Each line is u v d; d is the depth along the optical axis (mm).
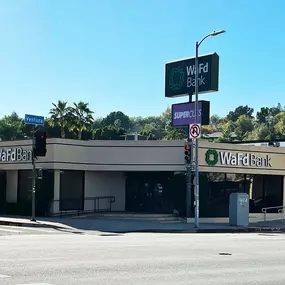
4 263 11273
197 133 26281
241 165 33219
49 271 10289
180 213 30797
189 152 27719
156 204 32844
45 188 31031
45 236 20281
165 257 13234
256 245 17672
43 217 30406
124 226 26031
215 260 12977
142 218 30141
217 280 9930
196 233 24859
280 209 33875
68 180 31828
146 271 10734
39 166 31391
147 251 14547
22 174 33969
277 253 15047
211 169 31672
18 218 29609
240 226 28188
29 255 12805
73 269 10641
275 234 24953
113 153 31750
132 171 32531
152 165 31281
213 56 31734
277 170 35188
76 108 71625
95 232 23625
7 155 33875
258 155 34188
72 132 71562
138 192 33500
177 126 32969
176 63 33781
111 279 9570
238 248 16344
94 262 11781
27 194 33594
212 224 29250
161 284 9227
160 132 130875
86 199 32219
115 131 77188
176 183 31000
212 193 32375
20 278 9406
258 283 9734
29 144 32531
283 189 35938
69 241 17594
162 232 24922
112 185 33500
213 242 18562
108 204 33219
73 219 28875
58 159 30797
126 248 15258
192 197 30953
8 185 34656
